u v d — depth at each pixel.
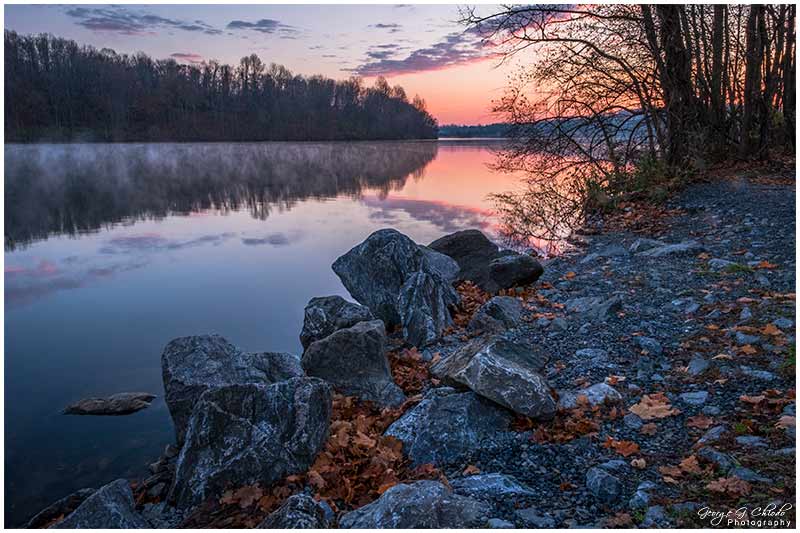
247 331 8.98
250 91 99.56
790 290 6.65
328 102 106.25
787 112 20.81
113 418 6.10
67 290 11.70
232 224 20.30
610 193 15.09
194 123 92.00
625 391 4.86
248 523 3.76
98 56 83.44
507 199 15.27
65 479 4.99
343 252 14.98
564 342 6.24
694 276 7.86
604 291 7.88
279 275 12.73
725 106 19.05
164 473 4.77
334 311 7.21
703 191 14.48
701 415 4.25
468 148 90.69
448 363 5.78
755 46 17.30
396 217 19.56
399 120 109.88
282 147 89.69
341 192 29.19
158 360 7.82
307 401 4.50
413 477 4.05
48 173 46.41
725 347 5.39
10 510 4.59
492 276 8.84
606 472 3.63
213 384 5.31
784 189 13.71
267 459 4.22
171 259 14.60
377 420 5.17
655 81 16.28
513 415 4.57
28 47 77.00
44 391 6.83
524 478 3.83
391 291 7.98
